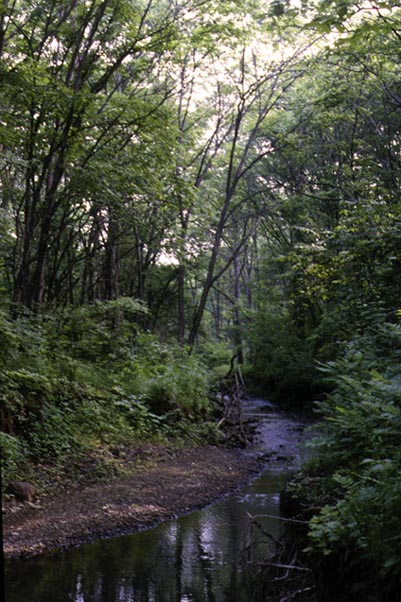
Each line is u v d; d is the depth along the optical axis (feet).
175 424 51.26
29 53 50.37
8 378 34.76
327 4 24.25
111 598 20.65
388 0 23.71
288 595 20.40
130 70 69.36
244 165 107.76
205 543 26.81
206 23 59.52
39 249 53.01
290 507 28.84
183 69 76.89
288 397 90.33
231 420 59.31
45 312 51.11
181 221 73.87
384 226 38.09
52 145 50.57
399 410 19.38
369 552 16.81
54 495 31.58
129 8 53.36
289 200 91.76
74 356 50.44
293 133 87.10
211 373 65.31
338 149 85.30
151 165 54.70
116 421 45.37
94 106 50.60
